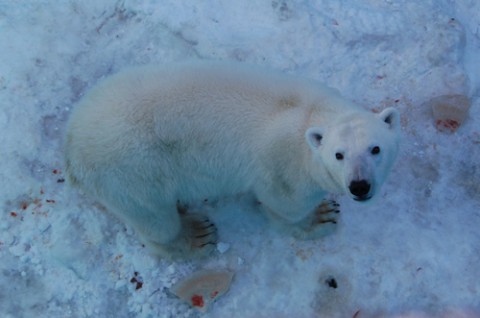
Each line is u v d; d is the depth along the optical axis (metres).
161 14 6.11
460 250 5.35
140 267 5.45
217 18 6.09
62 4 6.19
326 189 4.95
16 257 5.48
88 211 5.57
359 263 5.35
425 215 5.46
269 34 6.03
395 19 6.04
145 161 4.94
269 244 5.47
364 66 5.94
